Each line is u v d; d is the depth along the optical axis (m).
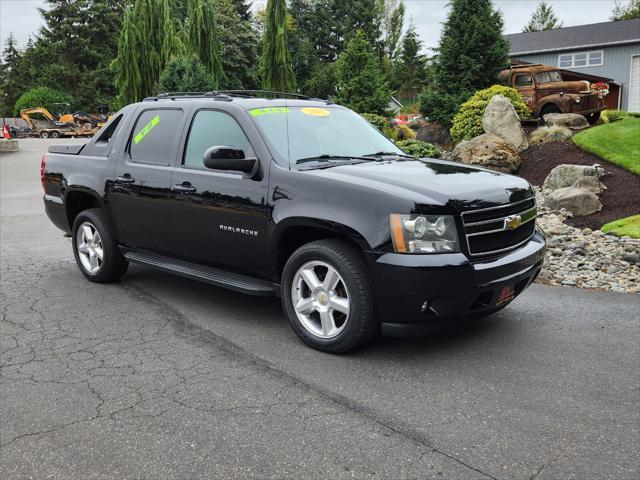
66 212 6.22
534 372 3.83
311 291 4.17
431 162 4.90
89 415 3.29
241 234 4.52
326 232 4.18
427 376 3.77
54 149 6.47
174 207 4.99
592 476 2.70
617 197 9.84
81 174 5.94
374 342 4.38
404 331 3.81
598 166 11.05
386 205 3.76
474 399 3.45
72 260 7.23
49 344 4.39
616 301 5.43
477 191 3.98
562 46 32.66
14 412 3.34
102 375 3.83
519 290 4.26
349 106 19.20
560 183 10.76
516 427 3.13
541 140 14.08
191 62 24.84
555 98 16.72
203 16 30.64
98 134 6.07
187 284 6.05
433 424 3.16
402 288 3.68
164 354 4.18
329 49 63.00
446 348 4.24
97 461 2.84
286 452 2.90
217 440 3.02
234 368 3.92
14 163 22.67
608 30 32.97
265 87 31.66
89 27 68.81
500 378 3.74
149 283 6.09
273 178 4.32
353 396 3.49
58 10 69.38
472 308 3.91
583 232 8.30
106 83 66.69
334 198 3.96
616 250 7.27
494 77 17.45
